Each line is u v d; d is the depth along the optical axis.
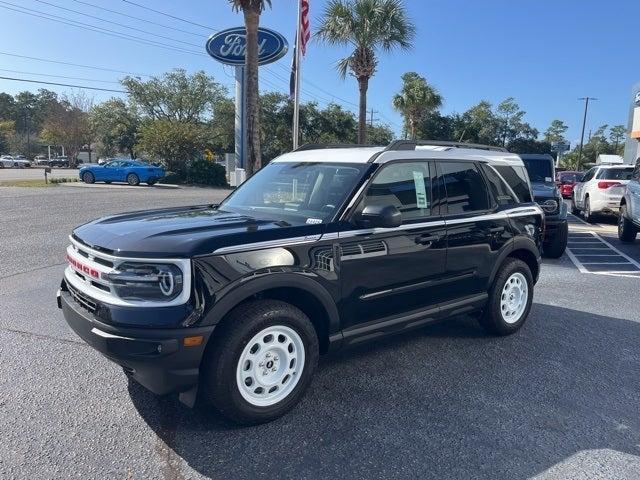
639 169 11.56
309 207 4.07
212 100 47.25
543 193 9.75
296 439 3.34
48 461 3.03
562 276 8.38
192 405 3.32
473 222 4.78
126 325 3.09
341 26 19.62
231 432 3.40
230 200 4.83
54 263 8.29
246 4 14.66
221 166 34.34
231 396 3.31
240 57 24.48
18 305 6.04
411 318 4.37
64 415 3.56
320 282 3.66
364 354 4.82
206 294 3.15
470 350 4.95
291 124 43.50
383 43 19.83
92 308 3.32
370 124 55.06
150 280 3.13
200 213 4.35
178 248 3.16
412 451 3.22
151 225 3.69
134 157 52.81
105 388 3.97
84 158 78.38
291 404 3.62
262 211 4.31
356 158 4.34
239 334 3.29
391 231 4.09
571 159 88.25
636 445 3.33
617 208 14.70
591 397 4.00
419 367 4.53
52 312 5.80
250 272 3.31
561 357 4.81
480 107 55.06
